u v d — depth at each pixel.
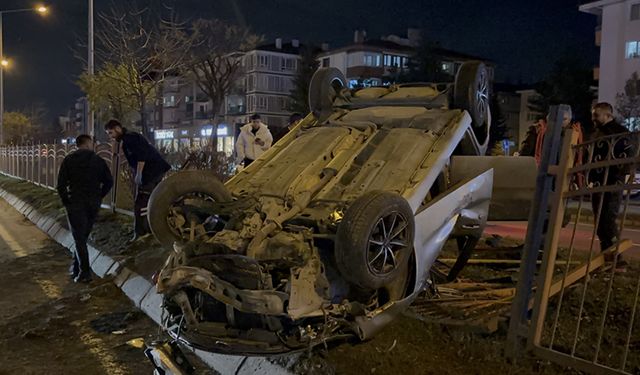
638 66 37.22
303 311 4.42
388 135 5.89
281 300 4.37
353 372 4.61
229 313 4.53
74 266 9.12
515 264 7.57
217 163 13.85
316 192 5.35
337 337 4.67
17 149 27.86
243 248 4.70
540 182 4.86
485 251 8.14
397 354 4.86
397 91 6.84
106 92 22.11
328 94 6.83
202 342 4.55
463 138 6.34
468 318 5.34
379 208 4.58
